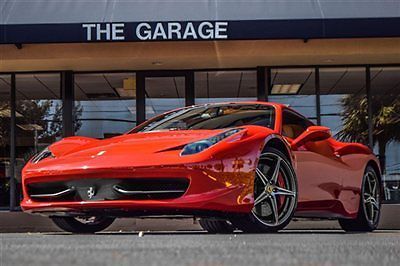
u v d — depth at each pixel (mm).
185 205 4152
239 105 5695
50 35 8727
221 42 9414
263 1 8914
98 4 8945
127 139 4887
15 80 10633
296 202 4859
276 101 10516
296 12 8797
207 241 3492
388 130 10461
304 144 5215
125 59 9602
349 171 5801
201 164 4219
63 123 10539
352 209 5824
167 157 4289
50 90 10625
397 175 10359
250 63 10180
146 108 10617
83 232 5672
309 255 2535
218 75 10617
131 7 8883
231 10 8836
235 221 4500
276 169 4723
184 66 10328
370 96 10516
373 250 2848
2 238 4191
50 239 3918
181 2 8930
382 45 9500
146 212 4301
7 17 8836
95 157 4531
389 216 8344
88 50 9445
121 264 2164
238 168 4344
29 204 4707
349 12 8797
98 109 10641
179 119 5605
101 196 4391
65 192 4508
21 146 10523
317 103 10516
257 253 2615
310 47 9453
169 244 3207
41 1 9000
